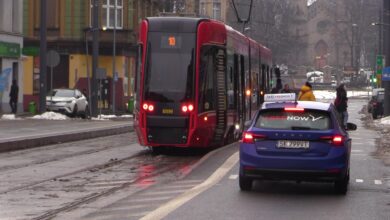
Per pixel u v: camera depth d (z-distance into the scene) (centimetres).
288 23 13488
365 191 1504
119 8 6488
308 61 14862
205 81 2266
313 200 1367
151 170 1883
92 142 2909
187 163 2064
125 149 2548
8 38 4856
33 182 1630
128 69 6550
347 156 1414
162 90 2212
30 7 6225
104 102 6306
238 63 2794
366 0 12912
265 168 1387
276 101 1502
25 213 1210
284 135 1383
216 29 2383
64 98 4834
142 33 2288
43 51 4178
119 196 1410
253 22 10744
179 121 2183
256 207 1273
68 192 1467
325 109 1424
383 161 2148
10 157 2234
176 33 2258
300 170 1372
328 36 14812
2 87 4797
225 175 1723
